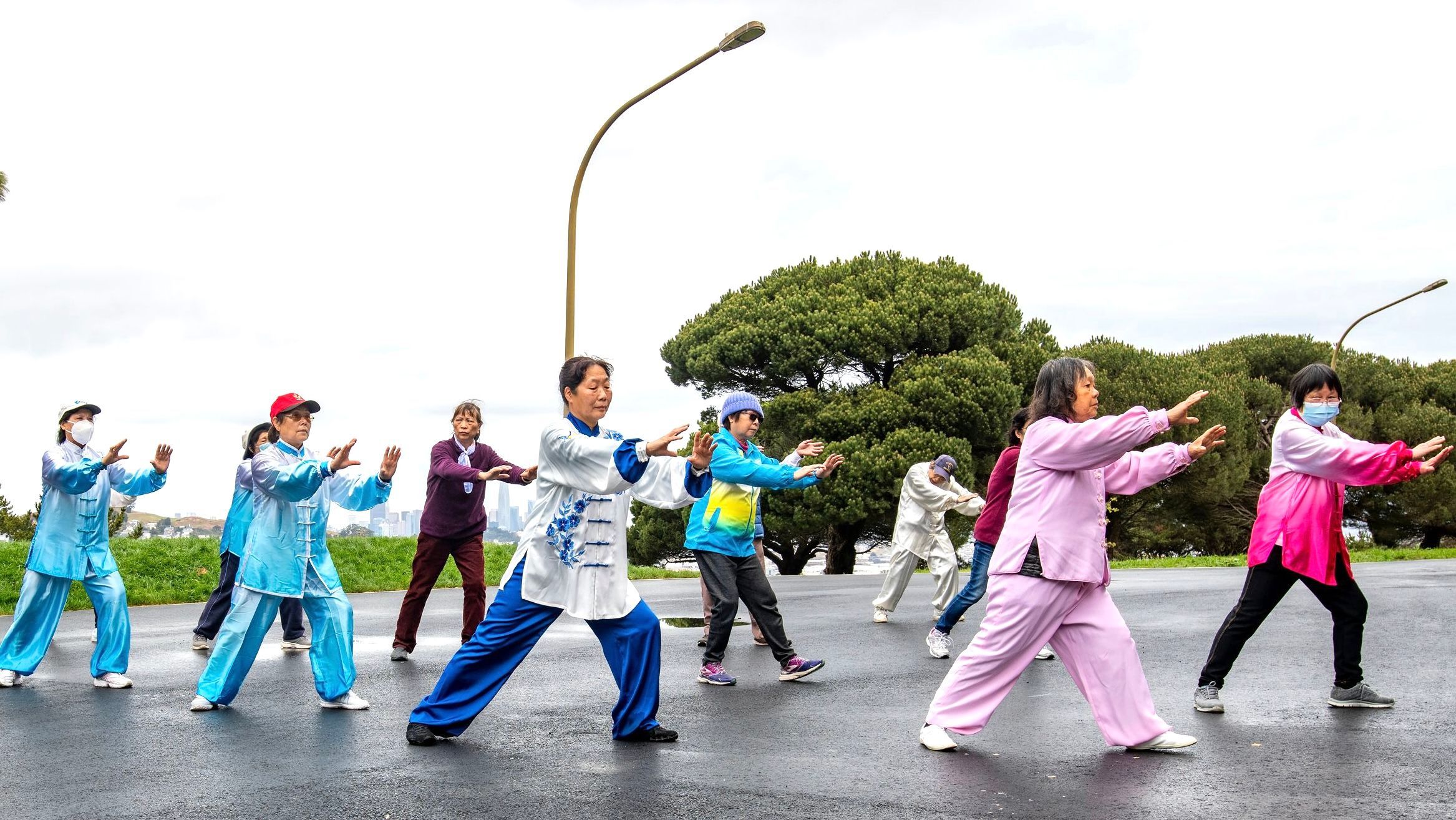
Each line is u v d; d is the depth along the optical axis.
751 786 4.87
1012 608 5.48
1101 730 5.53
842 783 4.91
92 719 6.66
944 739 5.57
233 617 6.93
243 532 10.05
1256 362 45.25
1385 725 6.03
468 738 6.00
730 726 6.29
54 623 8.12
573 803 4.63
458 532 9.55
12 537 17.64
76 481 7.77
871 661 8.91
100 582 8.02
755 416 8.26
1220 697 6.91
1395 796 4.59
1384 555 26.81
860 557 35.09
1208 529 39.44
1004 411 30.52
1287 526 6.34
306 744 5.85
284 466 6.71
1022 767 5.18
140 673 8.66
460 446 9.71
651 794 4.76
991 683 5.59
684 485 5.43
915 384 30.11
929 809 4.47
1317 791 4.68
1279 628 10.30
